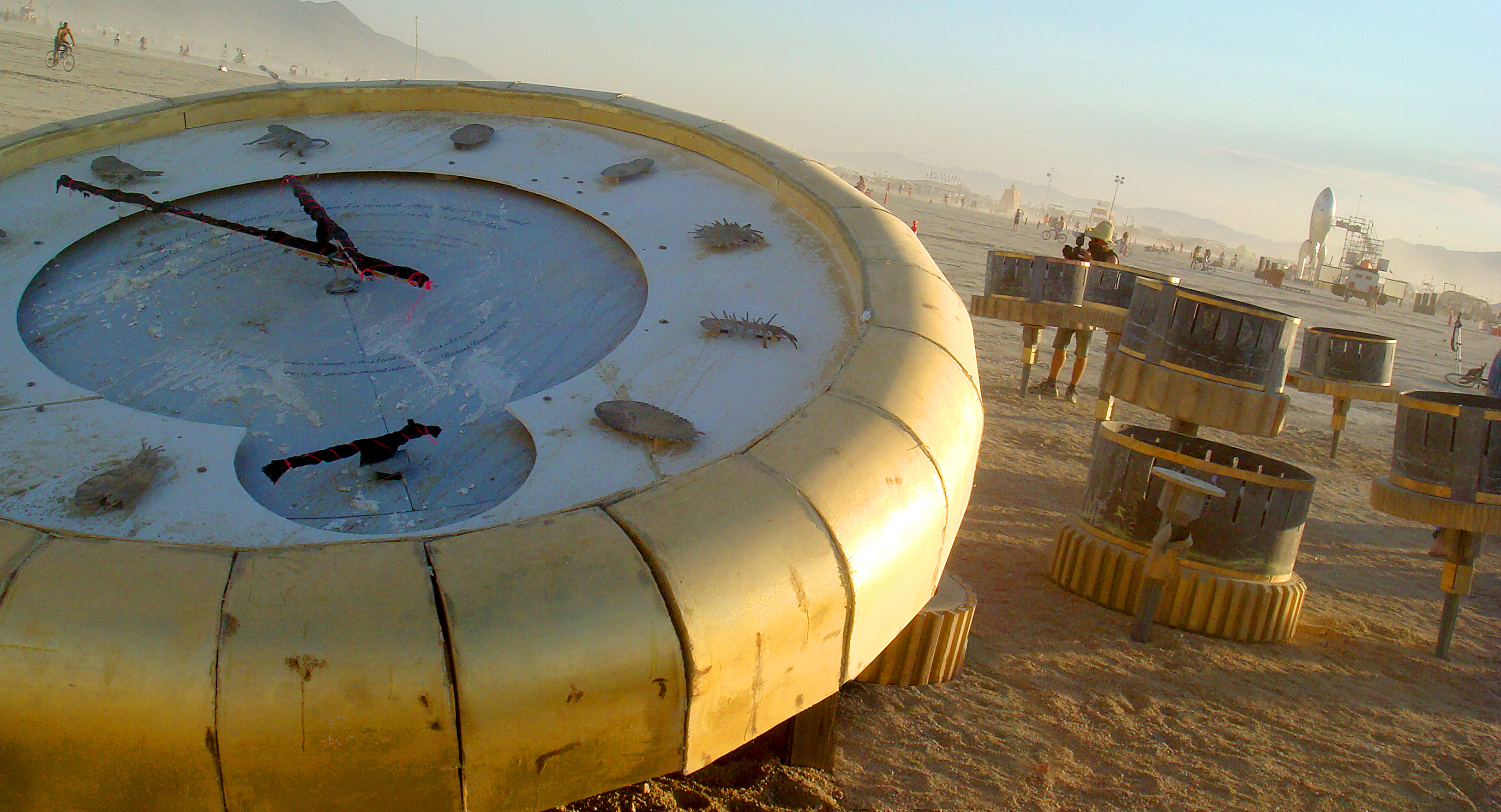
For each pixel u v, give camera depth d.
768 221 3.77
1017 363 15.39
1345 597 7.15
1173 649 5.65
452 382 2.94
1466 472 5.81
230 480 2.38
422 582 1.84
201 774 1.75
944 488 2.51
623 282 3.48
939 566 2.56
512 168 4.23
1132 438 6.17
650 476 2.40
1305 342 12.47
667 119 4.52
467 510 2.41
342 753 1.75
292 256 3.63
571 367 3.02
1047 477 9.17
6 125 22.94
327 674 1.73
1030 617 5.87
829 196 3.72
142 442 2.48
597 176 4.19
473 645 1.78
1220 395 6.11
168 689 1.71
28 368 2.78
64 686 1.71
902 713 4.57
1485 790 4.52
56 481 2.29
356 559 1.87
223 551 1.88
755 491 2.16
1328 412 15.71
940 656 4.86
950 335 2.95
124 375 2.89
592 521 2.01
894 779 3.99
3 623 1.74
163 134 4.48
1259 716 4.98
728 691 2.00
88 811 1.79
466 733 1.78
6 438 2.44
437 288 3.46
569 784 1.91
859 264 3.22
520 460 2.59
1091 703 4.90
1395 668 5.88
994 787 4.03
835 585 2.14
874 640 2.31
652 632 1.89
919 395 2.60
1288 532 5.93
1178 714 4.90
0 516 2.10
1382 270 69.81
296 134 4.36
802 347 2.97
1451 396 6.34
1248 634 5.90
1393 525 9.47
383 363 3.03
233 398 2.81
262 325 3.21
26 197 3.83
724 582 1.98
